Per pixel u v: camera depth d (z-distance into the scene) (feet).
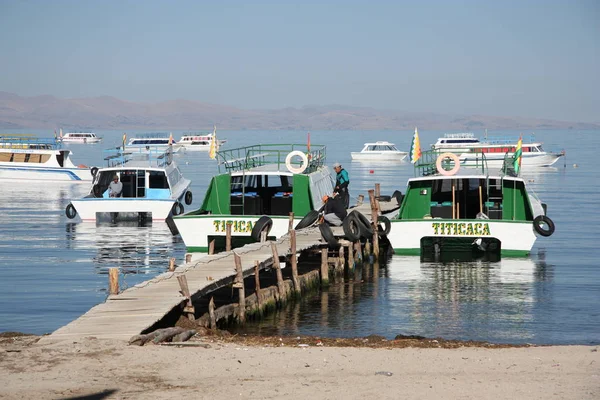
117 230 160.45
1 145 291.17
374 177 326.44
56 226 169.07
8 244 143.02
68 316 87.71
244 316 81.41
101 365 51.01
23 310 90.68
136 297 71.41
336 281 107.14
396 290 100.68
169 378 48.67
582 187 282.77
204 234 123.24
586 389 47.60
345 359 54.65
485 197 131.64
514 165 141.69
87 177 287.48
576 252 133.69
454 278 108.68
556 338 77.51
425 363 53.98
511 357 56.29
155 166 169.89
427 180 126.93
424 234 121.19
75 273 114.62
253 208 134.72
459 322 83.92
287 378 49.32
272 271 110.93
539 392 46.93
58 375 48.75
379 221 128.16
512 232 119.75
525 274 111.86
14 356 52.80
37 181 285.64
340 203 125.70
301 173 131.34
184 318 69.77
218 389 46.47
